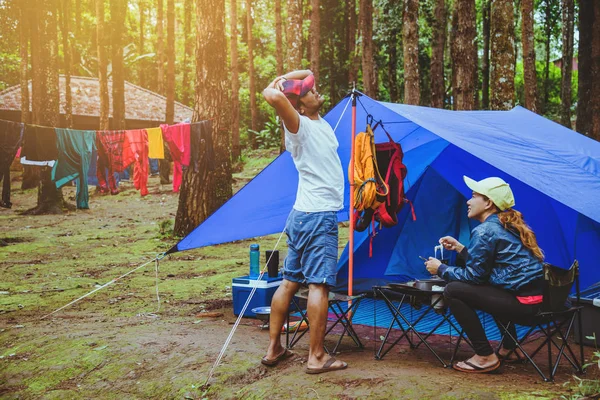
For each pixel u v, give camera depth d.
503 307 3.62
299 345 4.46
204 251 10.27
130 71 42.50
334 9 30.33
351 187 4.65
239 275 7.88
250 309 5.52
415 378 3.51
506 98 9.37
